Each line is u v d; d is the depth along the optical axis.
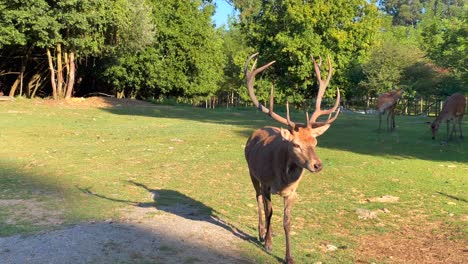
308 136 5.77
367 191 10.19
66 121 22.59
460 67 34.09
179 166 12.42
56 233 6.52
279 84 40.59
